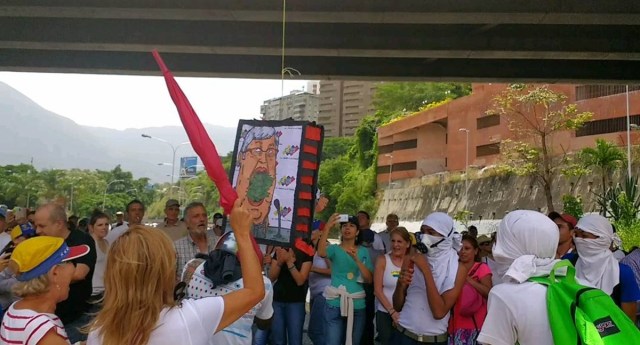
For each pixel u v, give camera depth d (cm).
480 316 501
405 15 1293
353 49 1529
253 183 381
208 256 348
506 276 278
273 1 1277
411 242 596
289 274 675
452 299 475
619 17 1269
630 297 453
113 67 1762
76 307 546
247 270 271
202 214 595
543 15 1275
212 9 1301
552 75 1800
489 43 1523
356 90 15088
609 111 4806
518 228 281
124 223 958
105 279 239
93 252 555
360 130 10044
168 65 1750
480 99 6391
